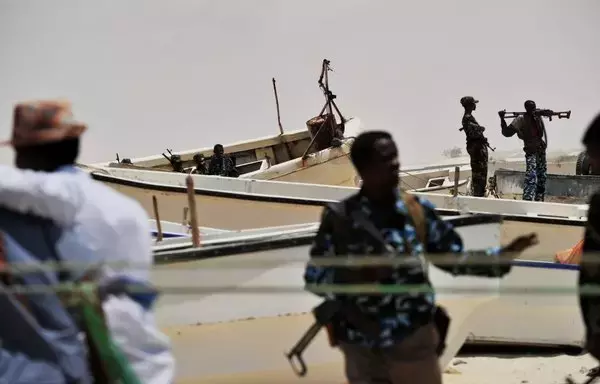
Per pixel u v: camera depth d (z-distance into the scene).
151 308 8.45
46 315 7.84
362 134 9.62
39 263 7.93
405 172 37.66
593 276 9.36
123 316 8.11
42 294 7.82
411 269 9.41
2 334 7.82
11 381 7.68
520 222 23.72
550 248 23.77
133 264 8.14
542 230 23.77
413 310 9.43
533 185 32.47
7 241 7.95
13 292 7.79
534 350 19.14
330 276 9.59
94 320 7.88
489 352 19.28
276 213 23.95
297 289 9.57
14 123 8.48
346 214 9.55
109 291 8.01
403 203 9.60
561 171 45.84
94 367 8.01
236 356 13.37
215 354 13.27
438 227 9.71
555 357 18.64
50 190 7.90
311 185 25.58
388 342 9.39
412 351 9.51
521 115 32.94
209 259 13.18
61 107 8.58
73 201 8.01
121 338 8.12
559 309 18.72
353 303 9.46
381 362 9.72
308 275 9.62
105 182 24.17
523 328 18.84
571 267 18.14
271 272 13.40
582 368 17.17
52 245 8.04
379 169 9.41
